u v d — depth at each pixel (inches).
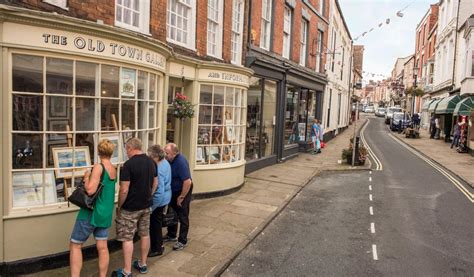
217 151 391.9
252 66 497.0
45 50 200.4
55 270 209.9
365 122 1991.9
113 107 236.8
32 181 205.5
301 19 697.0
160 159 230.1
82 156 222.5
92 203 184.1
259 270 228.1
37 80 201.6
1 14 184.7
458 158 716.7
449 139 1005.2
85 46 215.2
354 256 253.0
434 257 254.5
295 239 281.4
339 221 327.6
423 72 1635.1
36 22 195.5
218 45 415.5
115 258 230.5
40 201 208.2
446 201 404.5
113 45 229.3
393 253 259.6
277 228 304.7
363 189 452.8
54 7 215.5
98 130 227.6
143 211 205.2
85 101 221.6
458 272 232.5
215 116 386.0
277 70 577.0
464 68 891.4
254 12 503.2
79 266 189.0
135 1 289.0
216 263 228.5
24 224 201.8
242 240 269.0
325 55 885.2
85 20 215.9
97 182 184.7
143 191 202.5
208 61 369.4
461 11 989.2
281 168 566.6
